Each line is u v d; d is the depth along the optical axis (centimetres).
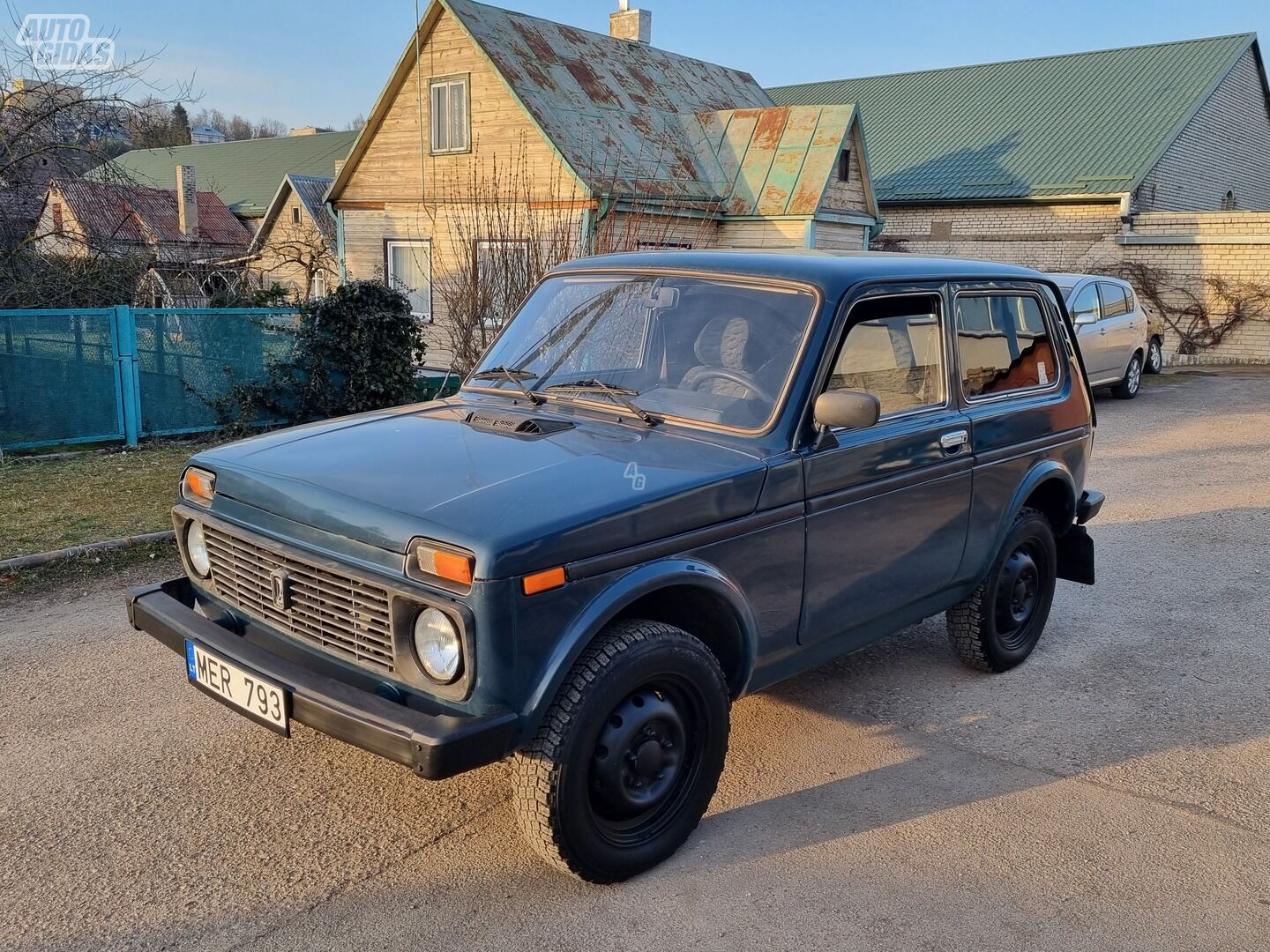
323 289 2791
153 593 355
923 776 390
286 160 4612
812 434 347
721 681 326
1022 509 483
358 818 348
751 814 359
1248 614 588
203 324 1074
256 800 358
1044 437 475
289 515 306
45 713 424
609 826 309
